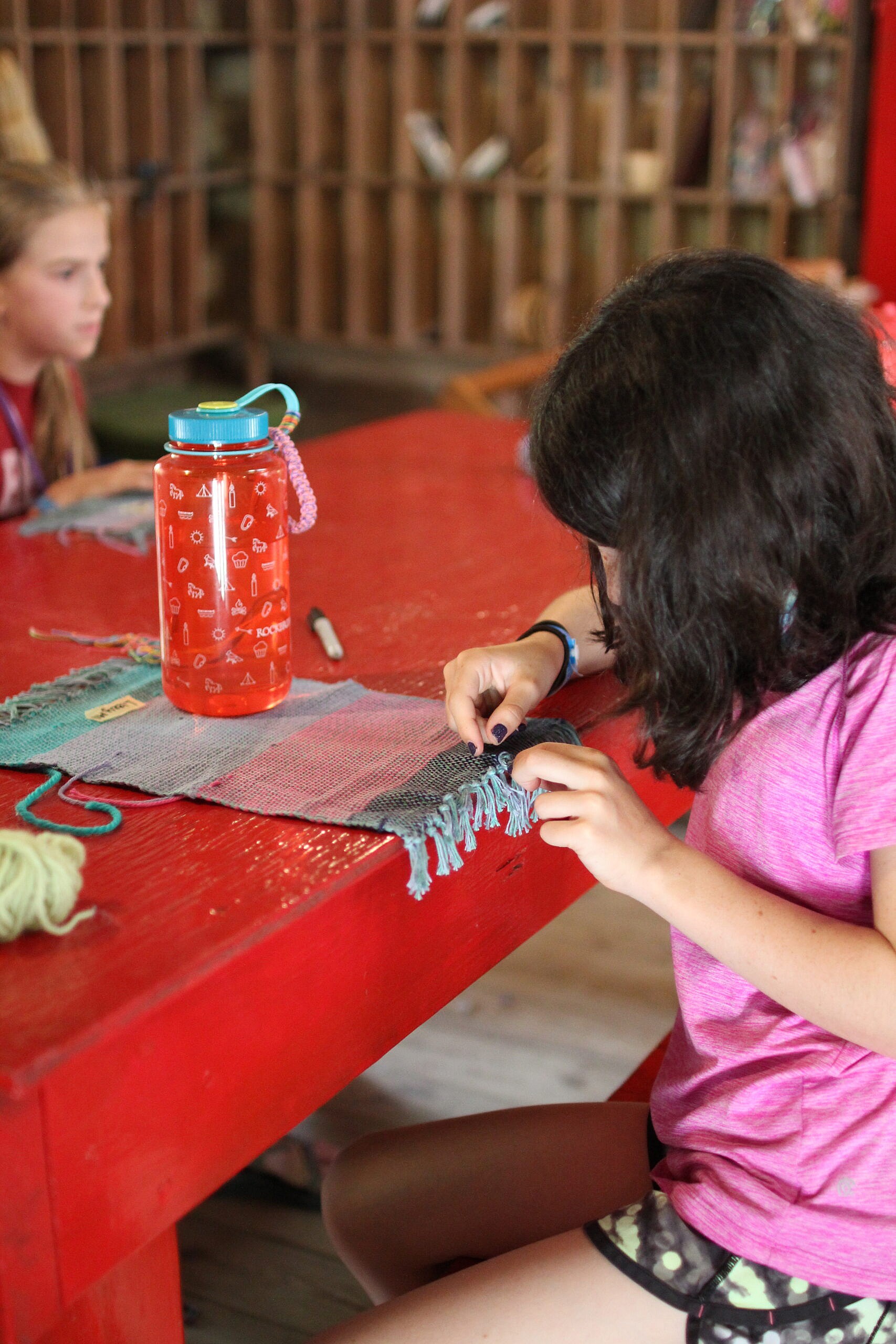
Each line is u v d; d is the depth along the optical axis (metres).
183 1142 0.74
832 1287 0.83
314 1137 1.79
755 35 4.44
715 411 0.77
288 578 1.05
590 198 4.94
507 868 0.99
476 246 5.20
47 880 0.73
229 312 5.61
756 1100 0.88
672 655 0.81
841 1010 0.81
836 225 4.57
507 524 1.68
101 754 0.97
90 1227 0.69
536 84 4.94
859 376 0.80
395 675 1.15
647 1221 0.88
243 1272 1.58
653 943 2.31
